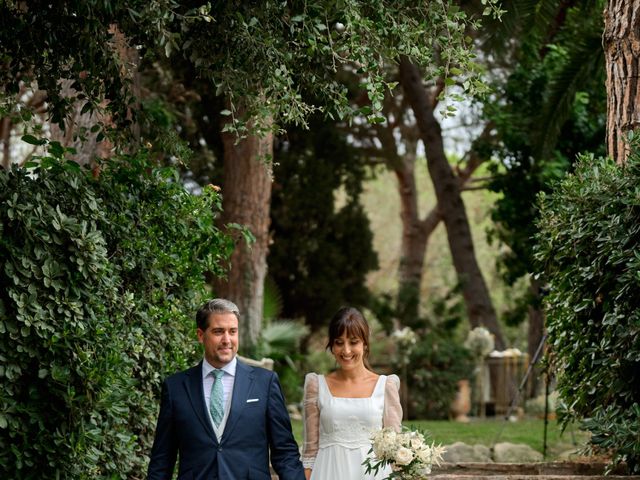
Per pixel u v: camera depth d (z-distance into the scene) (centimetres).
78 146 1056
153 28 609
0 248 523
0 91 757
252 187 1694
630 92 774
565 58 1652
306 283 2545
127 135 725
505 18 1441
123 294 663
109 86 698
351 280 2631
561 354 756
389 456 510
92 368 544
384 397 551
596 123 1770
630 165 656
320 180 2502
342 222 2577
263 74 635
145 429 694
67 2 625
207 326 498
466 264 2292
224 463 481
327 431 547
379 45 648
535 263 795
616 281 669
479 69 652
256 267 1711
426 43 658
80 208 590
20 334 529
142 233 682
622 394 655
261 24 640
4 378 529
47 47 663
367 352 562
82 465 561
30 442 539
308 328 2581
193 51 651
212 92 2031
